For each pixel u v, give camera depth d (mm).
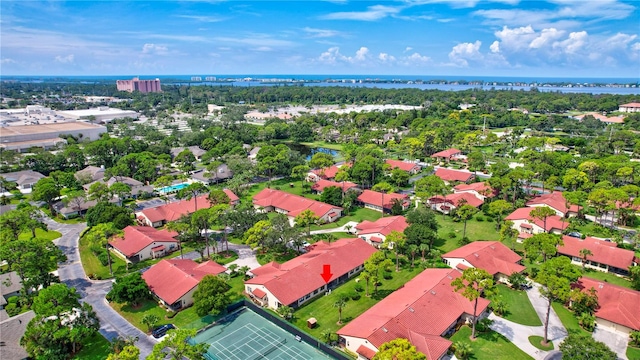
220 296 70812
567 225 105812
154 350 53188
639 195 120062
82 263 95000
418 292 74250
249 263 94438
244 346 64625
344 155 197000
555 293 64312
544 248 81438
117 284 75625
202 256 95625
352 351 63938
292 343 65562
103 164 180125
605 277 86438
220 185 154500
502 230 100188
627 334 67938
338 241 100812
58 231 113562
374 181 151500
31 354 59594
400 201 125688
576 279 70312
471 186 139000
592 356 52938
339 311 73562
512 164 183125
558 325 71125
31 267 75625
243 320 72250
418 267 92188
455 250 95562
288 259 96438
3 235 88688
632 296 71750
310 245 101812
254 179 166875
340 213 125688
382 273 89625
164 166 169125
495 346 65250
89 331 62719
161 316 73875
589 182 134375
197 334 67750
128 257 95125
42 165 170750
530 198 136250
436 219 123062
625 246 96938
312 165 160000
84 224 119062
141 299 79750
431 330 65625
